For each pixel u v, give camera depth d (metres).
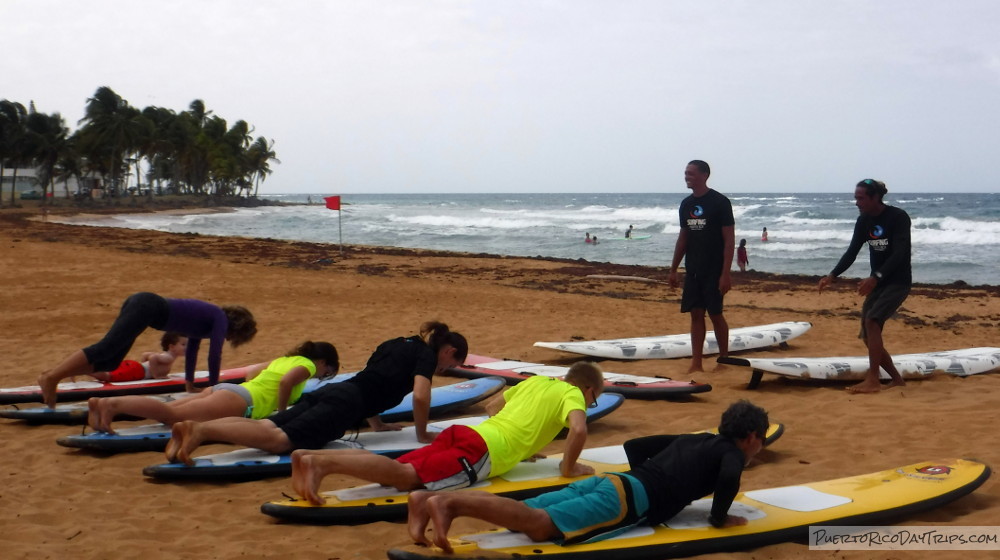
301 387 6.70
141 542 4.57
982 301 18.20
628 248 38.44
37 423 7.46
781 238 43.94
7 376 9.41
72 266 19.56
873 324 8.51
